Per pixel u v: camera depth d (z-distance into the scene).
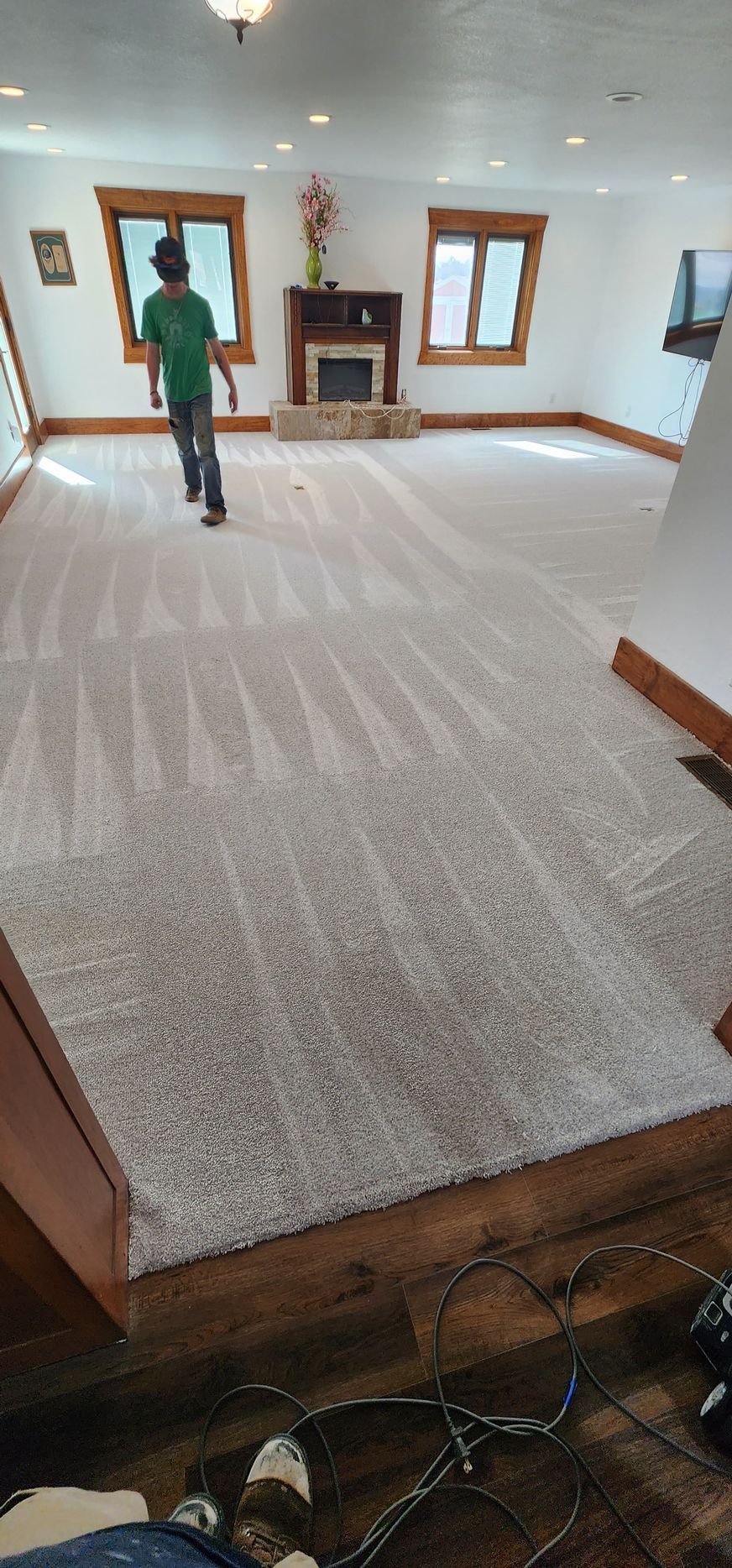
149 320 3.60
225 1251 1.08
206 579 3.47
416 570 3.67
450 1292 1.05
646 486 5.42
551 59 2.67
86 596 3.26
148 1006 1.42
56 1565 0.51
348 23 2.36
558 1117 1.26
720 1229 1.13
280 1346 0.99
